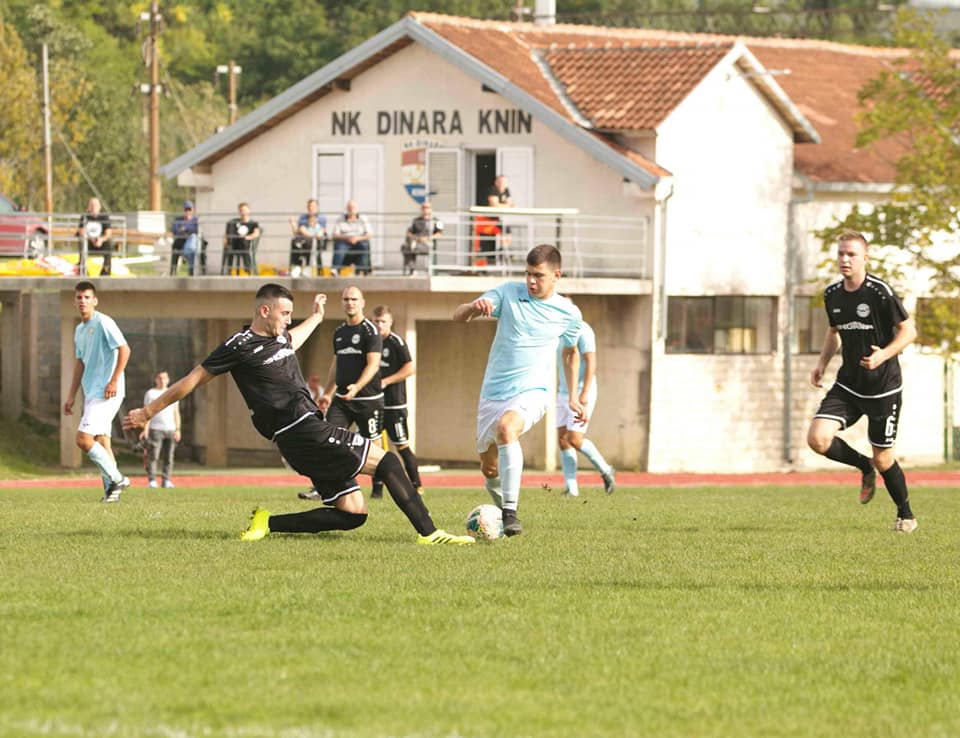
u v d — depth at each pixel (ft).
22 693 57.47
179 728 53.21
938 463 329.72
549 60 318.65
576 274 300.81
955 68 312.09
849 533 115.14
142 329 323.98
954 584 86.43
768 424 314.55
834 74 370.73
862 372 110.63
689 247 304.50
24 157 561.02
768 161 313.73
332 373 149.18
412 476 164.86
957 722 57.21
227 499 156.56
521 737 53.31
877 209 304.09
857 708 58.70
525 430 105.09
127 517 123.54
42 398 325.42
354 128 317.22
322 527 103.91
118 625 69.87
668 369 302.45
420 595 79.00
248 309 288.10
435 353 312.29
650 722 55.83
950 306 310.24
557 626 71.67
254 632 69.00
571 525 119.96
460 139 310.24
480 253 278.87
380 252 291.58
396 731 53.62
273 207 323.78
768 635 70.79
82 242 294.05
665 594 81.00
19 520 119.96
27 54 588.50
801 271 317.83
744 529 118.11
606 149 294.25
